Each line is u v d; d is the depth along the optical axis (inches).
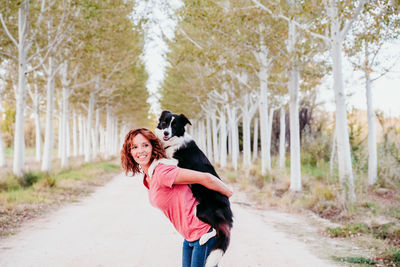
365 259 212.1
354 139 754.8
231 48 533.3
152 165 105.2
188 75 975.0
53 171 737.6
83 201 460.8
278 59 502.0
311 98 988.6
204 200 109.4
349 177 383.6
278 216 370.9
